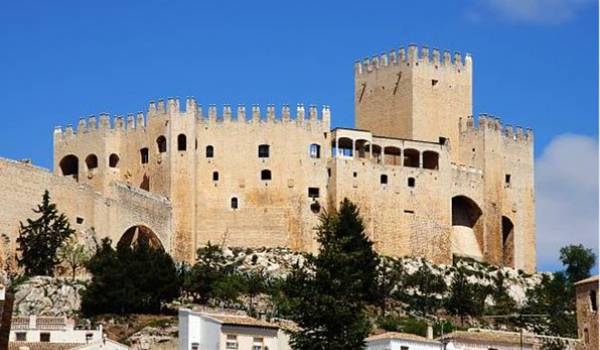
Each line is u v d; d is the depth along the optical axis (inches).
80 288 7770.7
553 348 7022.6
